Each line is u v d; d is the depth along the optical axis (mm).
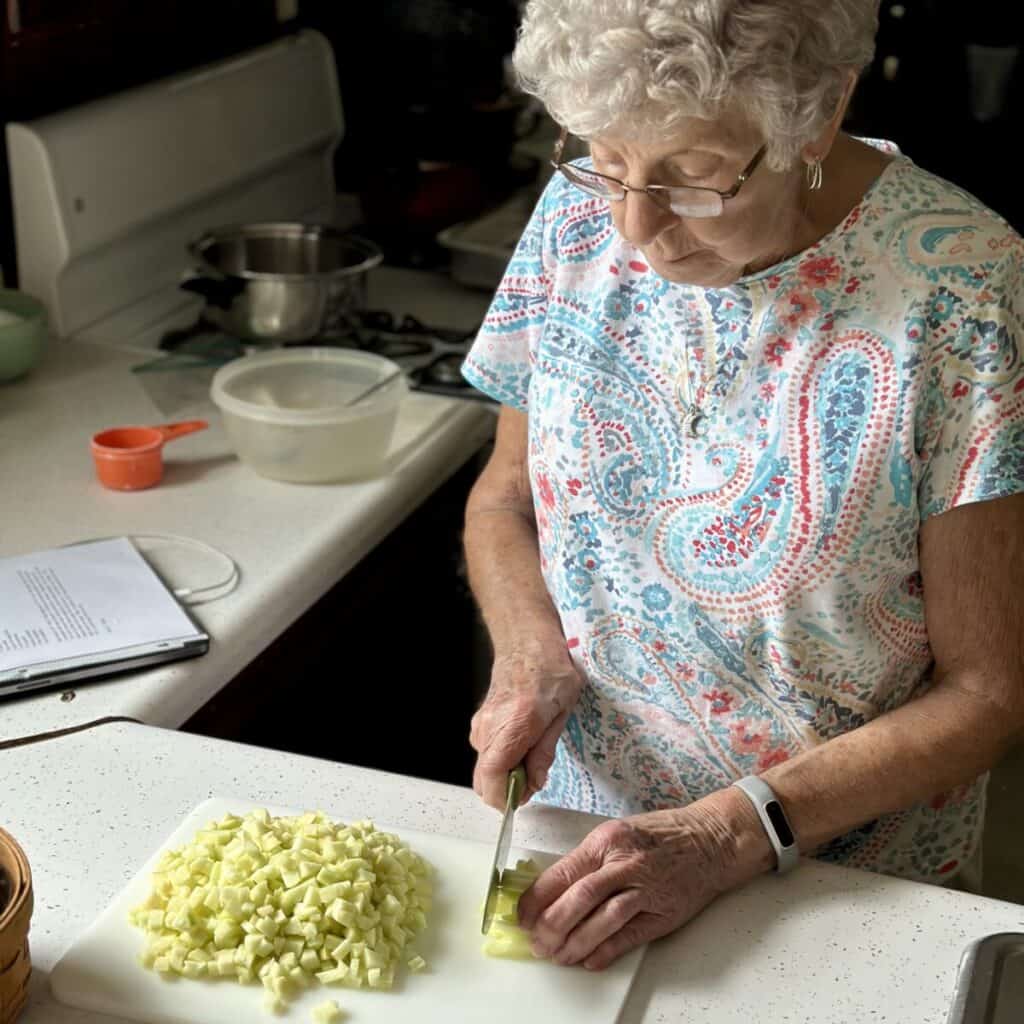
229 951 1053
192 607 1560
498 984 1057
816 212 1162
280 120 2521
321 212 2742
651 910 1100
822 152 1068
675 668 1280
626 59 959
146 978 1047
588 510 1272
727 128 1001
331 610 1797
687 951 1104
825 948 1109
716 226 1054
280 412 1779
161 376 2035
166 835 1207
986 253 1142
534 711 1267
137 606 1534
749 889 1168
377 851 1132
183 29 2381
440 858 1177
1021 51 2258
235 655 1529
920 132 2363
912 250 1153
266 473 1847
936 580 1193
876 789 1184
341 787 1275
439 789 1282
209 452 1924
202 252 2209
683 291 1221
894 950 1107
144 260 2318
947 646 1213
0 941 966
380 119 2574
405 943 1083
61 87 2174
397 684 2082
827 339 1171
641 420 1245
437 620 2158
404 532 1970
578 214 1286
